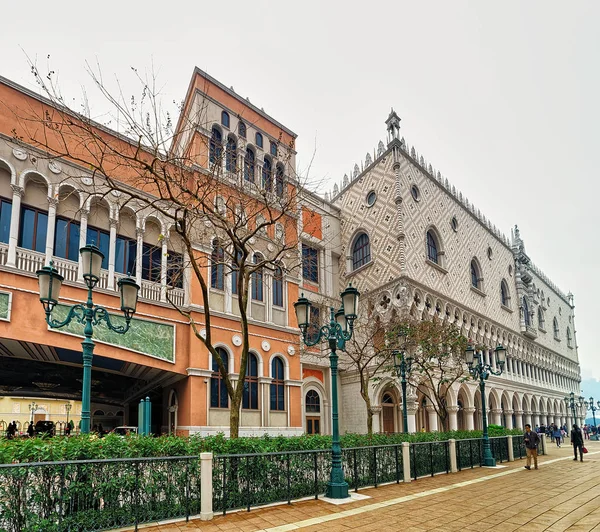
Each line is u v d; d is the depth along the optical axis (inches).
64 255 694.5
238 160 879.7
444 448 632.4
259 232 903.7
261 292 925.2
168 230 796.0
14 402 1813.5
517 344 1785.2
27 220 668.1
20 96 679.1
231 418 462.0
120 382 983.6
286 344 937.5
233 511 365.1
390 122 1307.8
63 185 703.1
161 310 761.0
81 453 307.7
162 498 333.4
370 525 322.0
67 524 285.3
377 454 512.1
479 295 1540.4
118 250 758.5
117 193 750.5
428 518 343.9
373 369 1104.2
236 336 841.5
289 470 407.5
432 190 1385.3
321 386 1154.0
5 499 267.0
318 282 1240.2
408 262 1173.1
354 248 1342.3
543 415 1932.8
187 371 766.5
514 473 629.3
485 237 1692.9
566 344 2488.9
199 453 366.6
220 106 939.3
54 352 682.2
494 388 1503.4
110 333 688.4
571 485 514.3
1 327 591.5
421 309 1172.5
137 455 337.1
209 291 823.1
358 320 1135.0
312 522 330.0
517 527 318.7
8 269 609.6
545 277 2303.2
